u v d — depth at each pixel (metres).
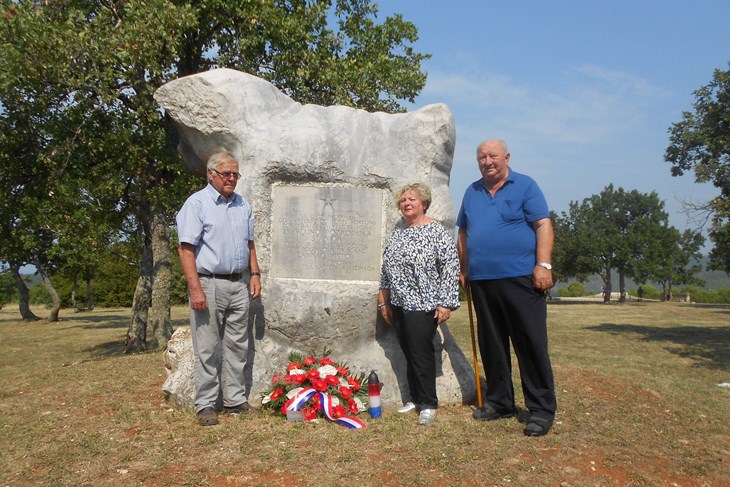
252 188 5.09
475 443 3.92
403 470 3.46
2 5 9.89
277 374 4.90
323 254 5.09
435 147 5.16
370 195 5.12
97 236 16.66
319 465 3.53
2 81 9.99
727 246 14.61
